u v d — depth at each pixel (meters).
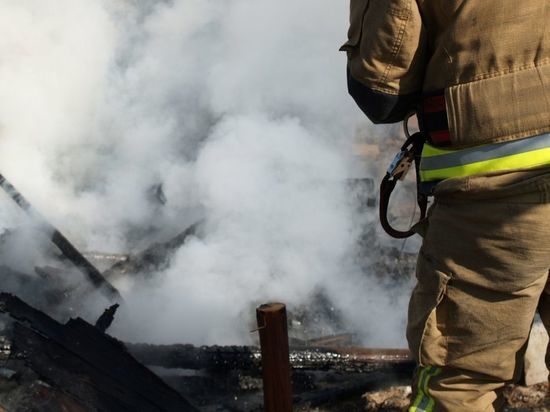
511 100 1.87
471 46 1.89
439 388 2.10
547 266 1.95
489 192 1.92
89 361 2.61
